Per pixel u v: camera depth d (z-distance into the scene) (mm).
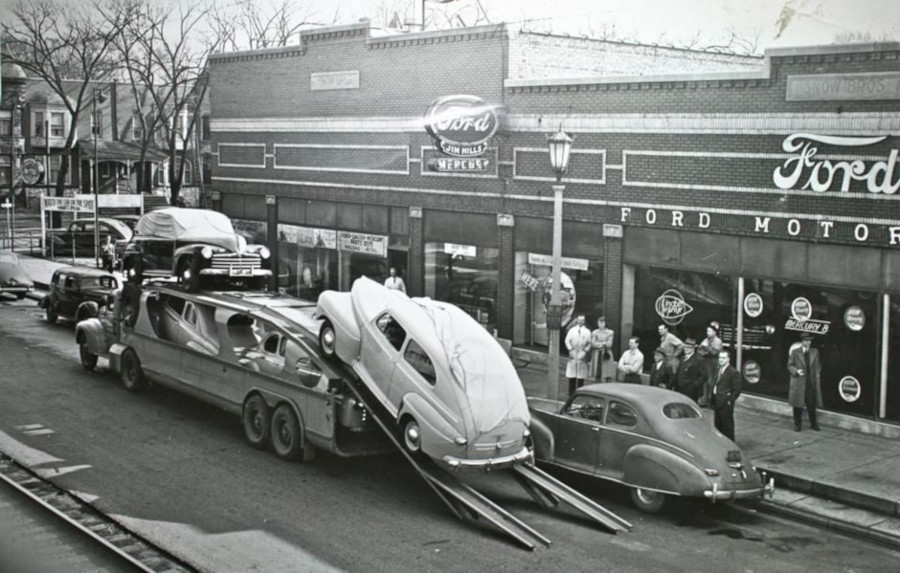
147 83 51281
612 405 14250
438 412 13445
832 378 18266
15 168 62031
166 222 20328
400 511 13570
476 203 24797
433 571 11250
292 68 30312
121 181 62562
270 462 15750
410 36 26031
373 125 27547
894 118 16969
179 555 11602
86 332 21906
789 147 18469
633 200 21219
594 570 11445
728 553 12195
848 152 17641
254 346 17219
